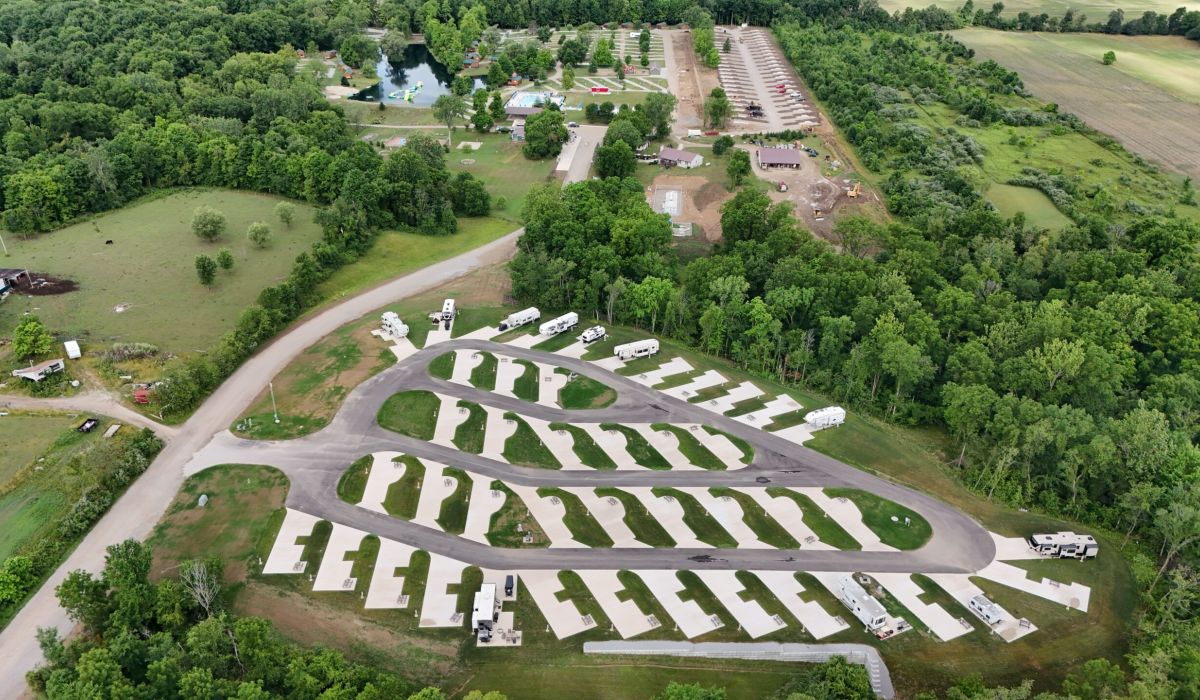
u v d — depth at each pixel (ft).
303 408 545.03
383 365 596.70
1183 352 568.00
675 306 642.63
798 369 618.03
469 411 550.77
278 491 469.16
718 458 520.01
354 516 455.63
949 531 467.52
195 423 525.75
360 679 334.85
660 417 556.92
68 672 319.06
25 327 564.30
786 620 403.34
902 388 577.84
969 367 558.97
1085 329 583.99
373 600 401.90
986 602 409.28
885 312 614.34
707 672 373.40
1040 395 541.34
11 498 450.30
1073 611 415.23
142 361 576.61
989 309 612.70
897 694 367.25
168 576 405.59
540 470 502.79
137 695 307.78
